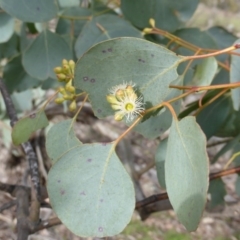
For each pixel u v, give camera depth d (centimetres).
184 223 25
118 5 50
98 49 26
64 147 32
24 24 51
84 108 81
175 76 27
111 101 26
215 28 50
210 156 83
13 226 65
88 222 26
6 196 73
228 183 81
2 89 41
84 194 26
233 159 39
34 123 33
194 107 38
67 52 45
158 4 43
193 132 25
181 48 45
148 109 27
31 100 69
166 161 26
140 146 87
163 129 33
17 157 81
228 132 41
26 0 37
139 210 49
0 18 43
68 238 65
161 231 71
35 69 44
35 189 37
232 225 73
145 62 27
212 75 35
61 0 47
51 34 45
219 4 138
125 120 27
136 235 70
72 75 31
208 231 71
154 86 27
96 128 83
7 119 74
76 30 49
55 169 27
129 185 26
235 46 26
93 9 48
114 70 27
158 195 37
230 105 38
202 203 24
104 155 27
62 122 32
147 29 39
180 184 25
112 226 26
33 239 58
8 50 52
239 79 32
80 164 27
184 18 43
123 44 27
